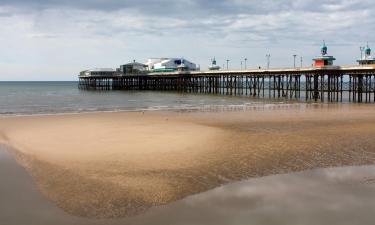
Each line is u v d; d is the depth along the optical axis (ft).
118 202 43.34
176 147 71.87
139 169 56.49
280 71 231.71
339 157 64.64
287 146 72.95
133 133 90.33
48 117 129.49
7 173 55.42
